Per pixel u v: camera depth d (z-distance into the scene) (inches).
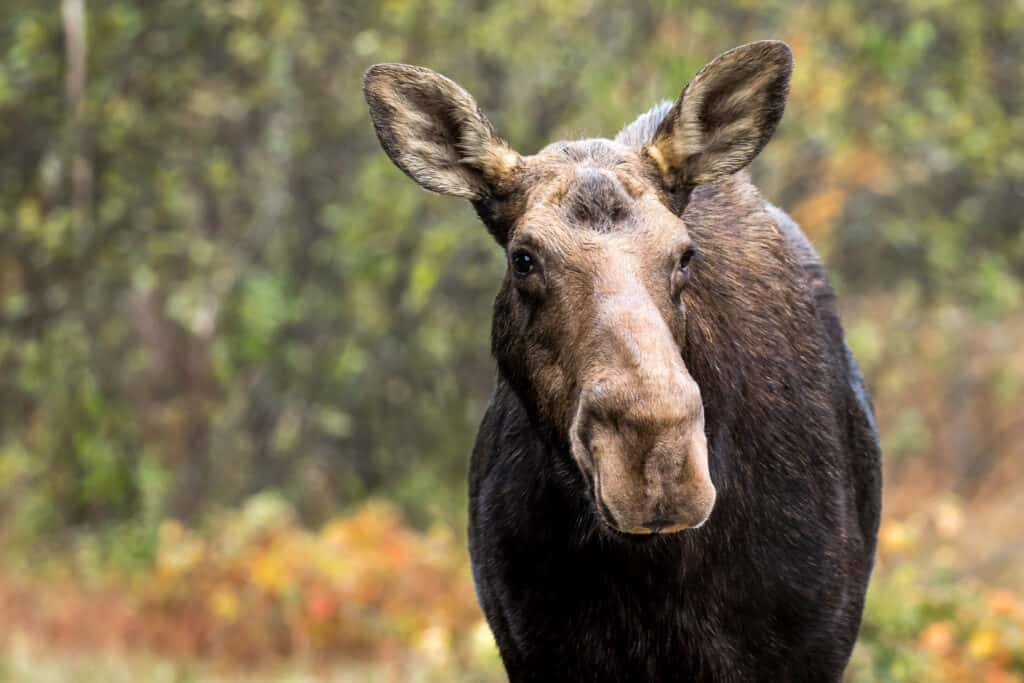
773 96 322.7
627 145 334.3
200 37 879.1
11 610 834.8
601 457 269.0
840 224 1003.3
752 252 340.8
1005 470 1286.9
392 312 997.2
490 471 342.0
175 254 914.1
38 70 833.5
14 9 888.9
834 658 332.2
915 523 657.0
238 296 932.6
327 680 681.0
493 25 898.7
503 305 312.5
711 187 347.9
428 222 929.5
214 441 1070.4
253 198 995.9
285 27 857.5
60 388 941.8
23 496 1092.5
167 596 806.5
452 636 720.3
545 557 321.4
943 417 1337.4
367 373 1050.7
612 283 282.0
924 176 978.1
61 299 903.7
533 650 328.8
